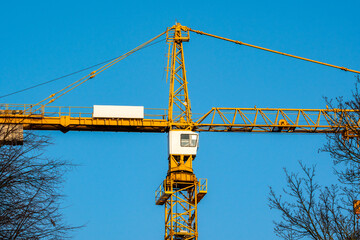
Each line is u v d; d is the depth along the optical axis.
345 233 38.44
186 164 106.75
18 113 104.06
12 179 34.00
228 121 110.69
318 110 111.00
